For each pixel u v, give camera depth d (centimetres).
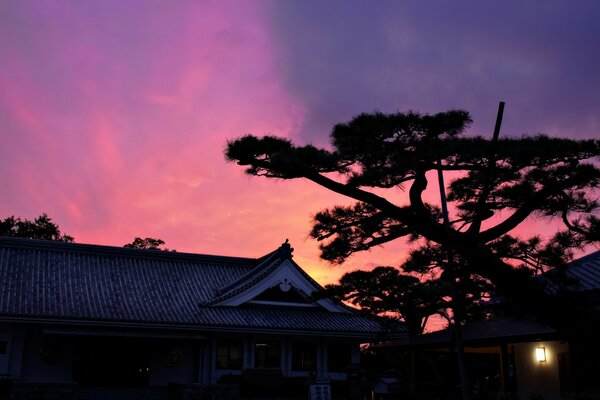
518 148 1113
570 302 1113
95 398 2452
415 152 1121
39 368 2523
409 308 1766
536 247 1270
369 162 1125
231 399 2306
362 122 1068
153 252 3306
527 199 1175
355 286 1734
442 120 1072
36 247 3028
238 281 3158
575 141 1097
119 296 2823
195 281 3225
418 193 1178
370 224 1321
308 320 3042
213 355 2817
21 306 2477
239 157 1101
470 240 1144
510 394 1575
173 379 2766
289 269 3166
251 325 2809
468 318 1827
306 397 2672
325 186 1161
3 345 2461
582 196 1173
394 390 2266
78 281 2867
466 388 1385
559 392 1566
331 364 3077
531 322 1485
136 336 2597
